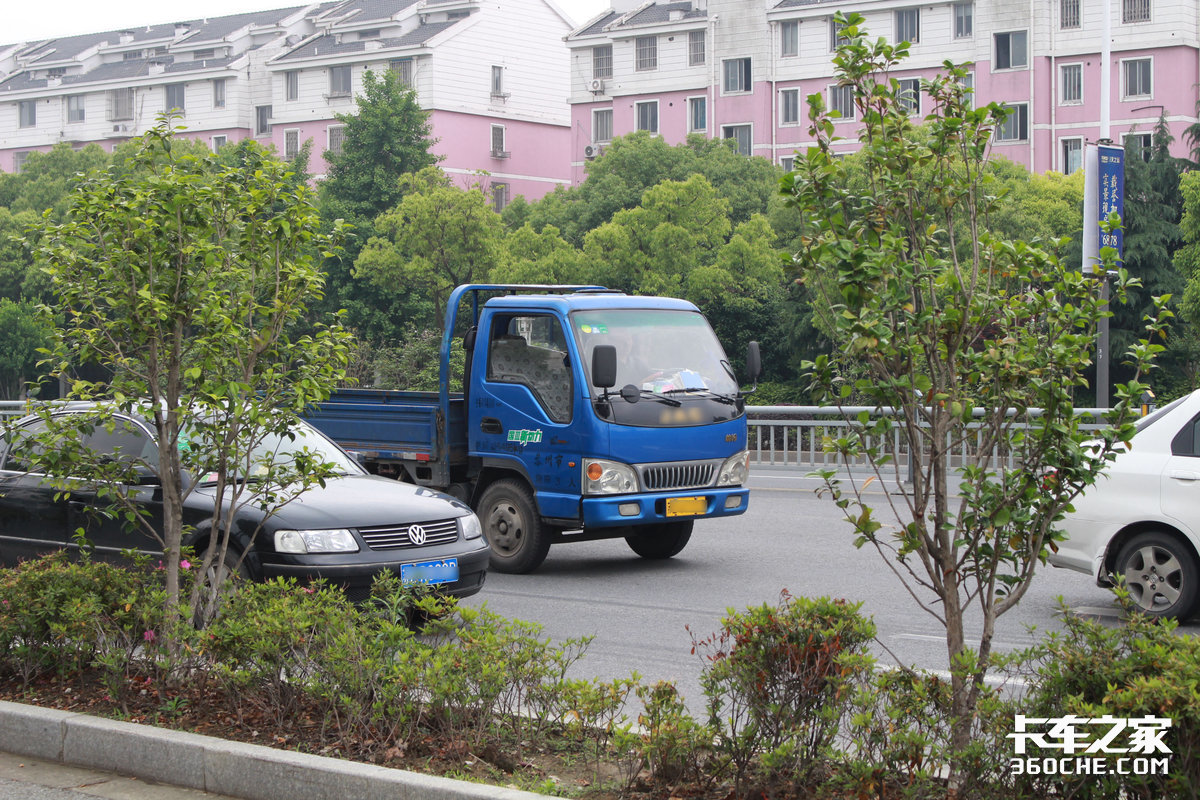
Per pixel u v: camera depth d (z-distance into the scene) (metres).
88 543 7.17
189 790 5.36
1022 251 4.76
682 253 33.84
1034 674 4.88
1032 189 37.88
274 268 6.75
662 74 59.00
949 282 4.71
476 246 36.94
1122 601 4.81
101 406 6.81
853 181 5.16
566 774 5.18
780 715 4.75
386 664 5.58
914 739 4.37
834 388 4.85
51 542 9.72
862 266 4.50
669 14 59.81
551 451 11.22
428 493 9.48
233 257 6.67
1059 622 9.02
